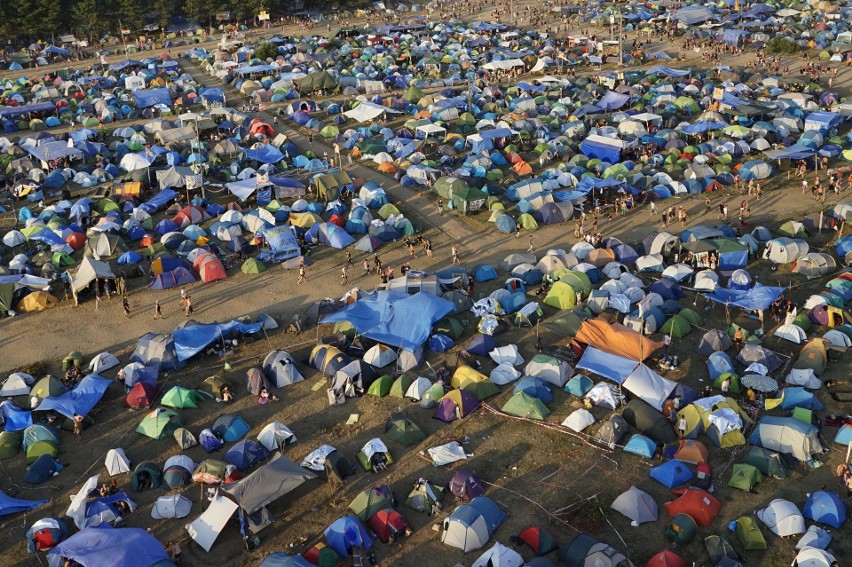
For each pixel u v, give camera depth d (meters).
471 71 133.62
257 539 34.59
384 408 44.47
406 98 115.31
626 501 35.25
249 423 43.44
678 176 79.06
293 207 74.69
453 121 103.06
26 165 88.31
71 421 43.56
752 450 38.50
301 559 32.06
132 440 42.56
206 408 45.09
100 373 49.16
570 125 95.88
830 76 118.25
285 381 46.97
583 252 61.34
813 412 41.84
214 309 57.38
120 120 114.69
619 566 31.22
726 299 52.22
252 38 181.75
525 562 32.75
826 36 142.75
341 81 126.12
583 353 47.62
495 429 42.19
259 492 35.44
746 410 42.50
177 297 59.62
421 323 49.59
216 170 87.06
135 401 45.25
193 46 180.00
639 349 46.31
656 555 31.67
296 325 53.00
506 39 162.12
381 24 193.00
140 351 49.50
